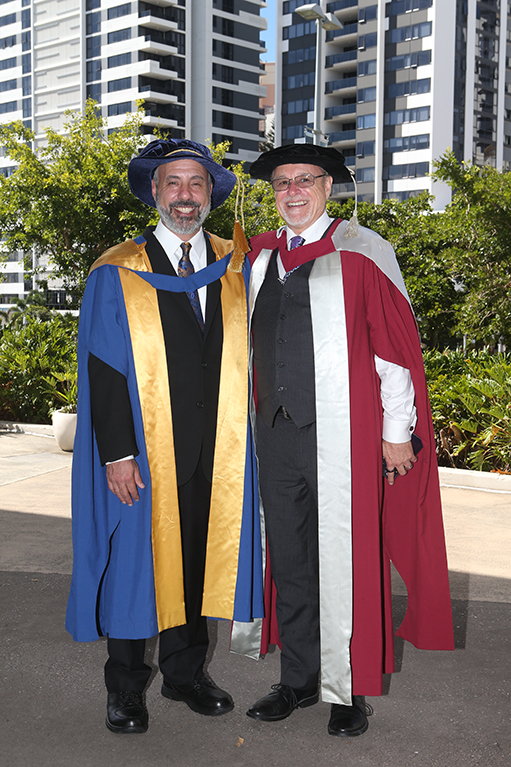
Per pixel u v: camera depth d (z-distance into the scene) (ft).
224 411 9.32
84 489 9.07
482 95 175.11
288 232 9.61
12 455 27.37
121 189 80.12
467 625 12.28
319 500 9.00
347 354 8.89
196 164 9.26
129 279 9.05
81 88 220.84
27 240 84.89
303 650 9.47
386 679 10.34
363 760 8.37
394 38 166.81
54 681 10.20
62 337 36.70
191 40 213.87
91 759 8.34
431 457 9.32
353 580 8.91
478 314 45.32
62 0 222.89
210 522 9.41
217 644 11.60
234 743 8.72
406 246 64.34
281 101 188.65
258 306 9.47
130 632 8.87
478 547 16.43
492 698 9.82
